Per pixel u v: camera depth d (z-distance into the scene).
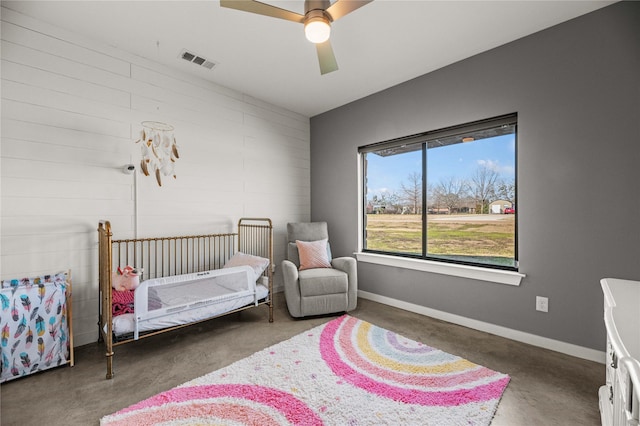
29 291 1.80
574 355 2.05
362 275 3.51
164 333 2.47
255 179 3.51
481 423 1.41
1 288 1.79
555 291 2.13
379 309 3.08
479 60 2.51
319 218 4.04
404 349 2.17
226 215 3.22
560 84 2.09
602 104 1.93
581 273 2.03
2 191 1.97
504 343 2.27
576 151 2.04
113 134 2.44
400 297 3.13
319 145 4.03
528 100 2.24
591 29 1.97
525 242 2.27
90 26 2.17
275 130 3.72
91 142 2.33
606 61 1.92
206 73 2.91
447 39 2.30
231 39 2.33
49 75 2.14
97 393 1.66
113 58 2.44
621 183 1.88
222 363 1.99
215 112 3.12
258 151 3.54
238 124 3.33
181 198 2.87
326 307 2.83
